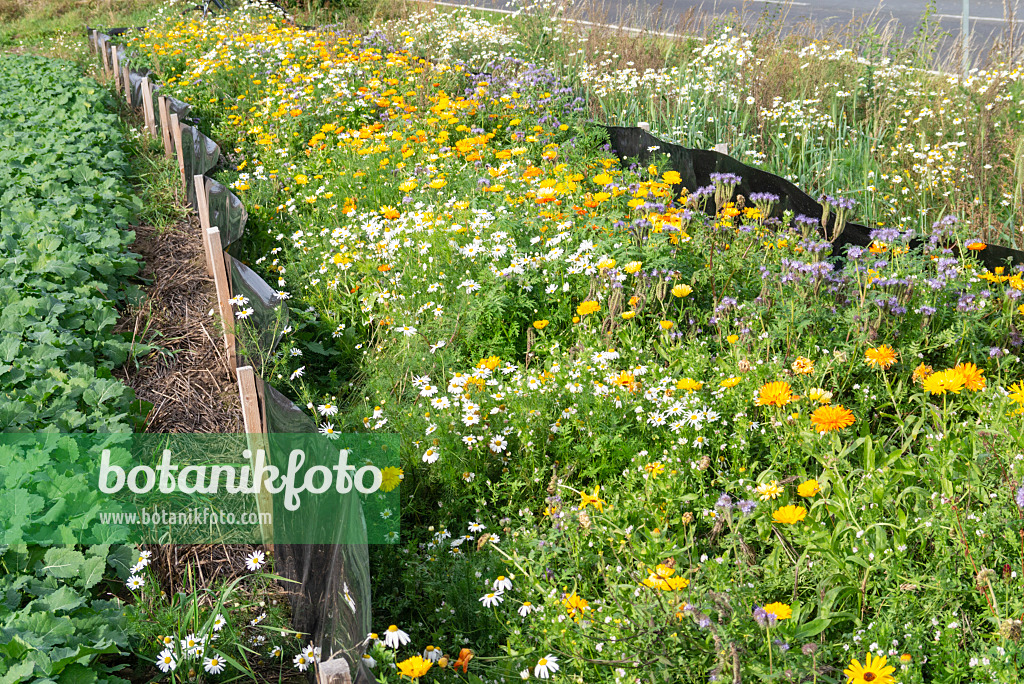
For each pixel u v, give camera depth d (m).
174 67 11.75
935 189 6.64
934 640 2.74
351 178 7.01
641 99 9.04
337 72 9.43
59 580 3.18
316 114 8.91
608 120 8.72
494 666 2.95
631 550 3.16
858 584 2.92
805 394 3.83
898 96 8.05
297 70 9.83
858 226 5.70
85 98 10.36
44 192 6.80
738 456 3.60
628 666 2.72
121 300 5.81
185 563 3.57
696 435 3.73
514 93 8.34
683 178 6.54
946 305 4.65
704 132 8.21
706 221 5.61
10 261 5.29
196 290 6.16
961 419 4.07
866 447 3.31
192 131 7.54
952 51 9.26
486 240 5.26
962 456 3.32
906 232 4.98
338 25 14.78
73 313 5.05
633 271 4.67
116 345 5.02
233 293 4.84
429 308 4.95
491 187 5.99
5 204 6.48
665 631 2.75
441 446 3.81
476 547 3.52
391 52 10.66
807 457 3.57
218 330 5.57
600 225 5.25
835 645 2.77
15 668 2.64
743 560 3.01
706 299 5.05
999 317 4.66
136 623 3.07
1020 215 6.18
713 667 2.64
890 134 7.86
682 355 4.38
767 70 8.78
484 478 3.79
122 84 11.51
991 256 5.12
